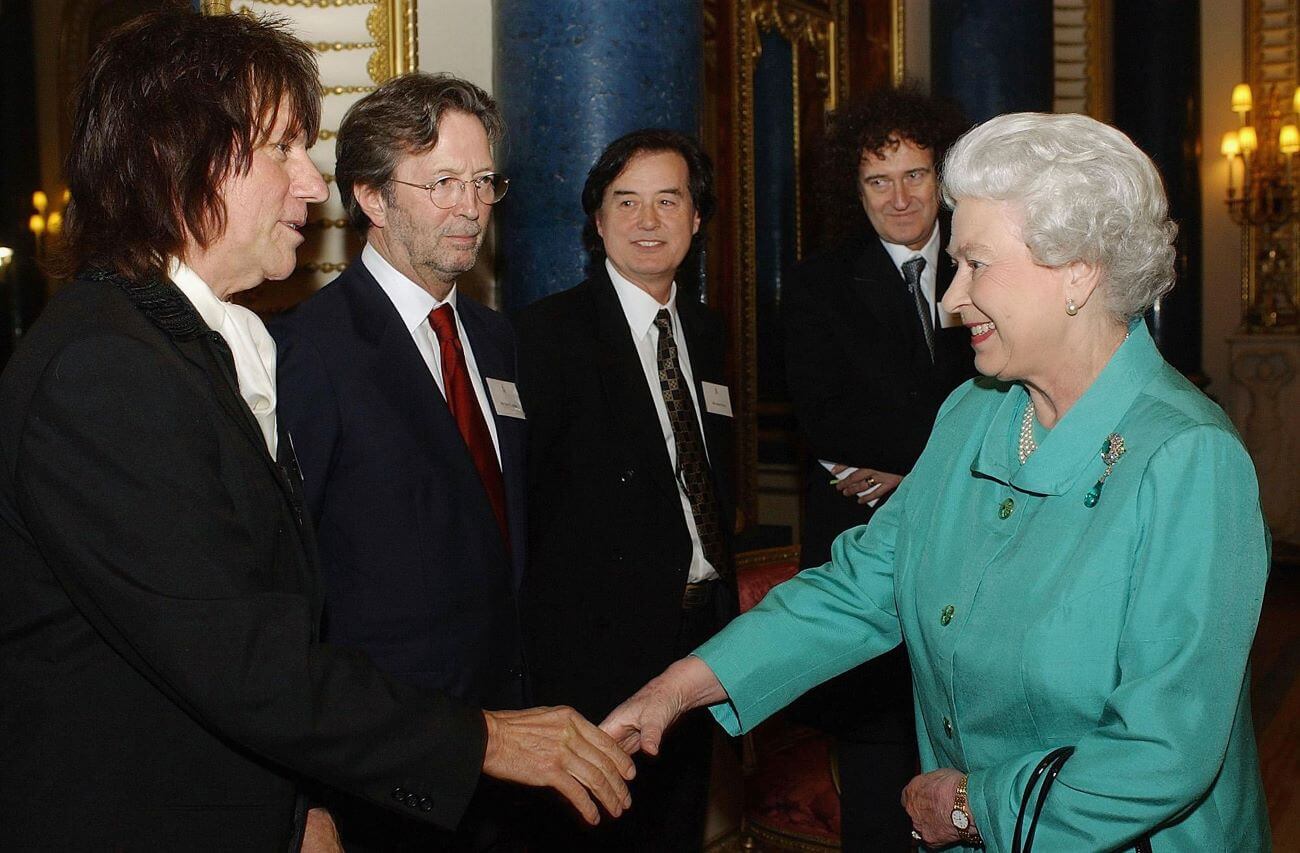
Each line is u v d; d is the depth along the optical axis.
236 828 1.39
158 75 1.41
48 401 1.28
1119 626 1.43
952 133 3.06
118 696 1.34
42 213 6.59
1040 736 1.49
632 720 1.81
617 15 3.16
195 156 1.40
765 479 5.47
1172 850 1.43
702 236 3.05
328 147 3.66
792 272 3.23
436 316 2.23
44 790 1.31
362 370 2.04
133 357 1.31
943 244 3.13
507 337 2.45
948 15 6.07
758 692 1.86
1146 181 1.48
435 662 2.03
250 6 3.61
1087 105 8.00
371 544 2.01
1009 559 1.54
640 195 2.70
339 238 3.68
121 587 1.27
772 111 5.21
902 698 2.90
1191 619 1.37
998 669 1.50
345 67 3.67
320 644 1.45
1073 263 1.48
